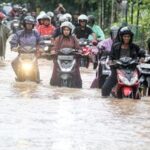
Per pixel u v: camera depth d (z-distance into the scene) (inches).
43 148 624.4
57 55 1121.4
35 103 892.0
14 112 813.2
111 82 987.9
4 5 3378.4
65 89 1074.1
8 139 658.8
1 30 1765.5
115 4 2246.6
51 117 784.9
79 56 1127.6
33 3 3203.7
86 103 910.4
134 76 974.4
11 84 1117.7
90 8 2851.9
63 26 1123.9
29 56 1162.0
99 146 640.4
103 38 1625.2
